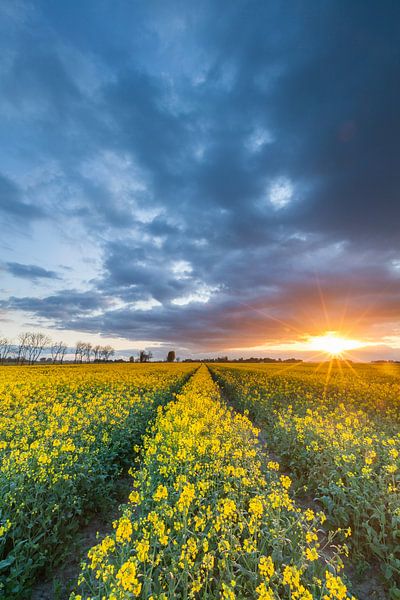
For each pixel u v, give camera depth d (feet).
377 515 15.61
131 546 12.68
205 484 15.83
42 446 19.93
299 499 22.39
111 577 9.98
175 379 81.97
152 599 9.40
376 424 36.88
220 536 13.11
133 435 29.19
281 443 30.89
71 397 49.14
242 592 11.34
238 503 15.51
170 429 25.34
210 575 11.61
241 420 30.07
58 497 16.75
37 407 38.19
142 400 44.04
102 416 31.78
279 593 11.78
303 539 13.35
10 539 14.15
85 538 16.93
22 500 15.14
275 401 49.78
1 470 16.84
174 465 18.93
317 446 24.16
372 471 19.99
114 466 23.32
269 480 20.33
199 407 35.14
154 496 13.71
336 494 18.66
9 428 27.43
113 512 19.75
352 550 16.28
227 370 151.74
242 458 21.53
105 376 86.79
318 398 55.47
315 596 10.23
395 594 12.98
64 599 12.50
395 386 72.84
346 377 102.06
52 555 14.52
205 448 20.90
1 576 12.35
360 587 13.99
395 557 14.97
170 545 12.44
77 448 22.17
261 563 10.47
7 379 73.67
